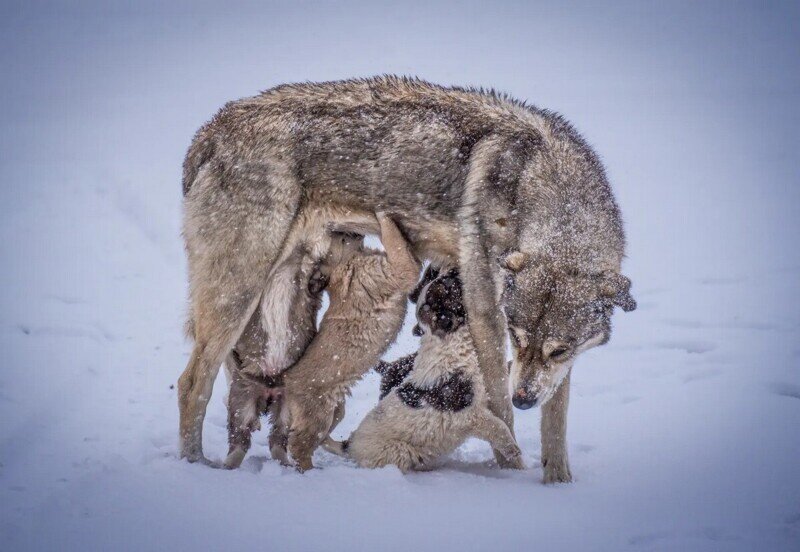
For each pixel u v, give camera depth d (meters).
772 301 16.73
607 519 8.31
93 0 98.69
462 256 10.80
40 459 9.76
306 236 11.08
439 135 11.02
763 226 22.47
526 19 90.81
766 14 75.06
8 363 13.19
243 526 7.97
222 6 117.81
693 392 12.40
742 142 32.62
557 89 43.78
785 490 9.02
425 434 9.77
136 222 22.31
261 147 10.86
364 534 7.92
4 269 18.20
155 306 16.73
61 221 21.91
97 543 7.57
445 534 7.95
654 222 23.20
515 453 10.09
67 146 31.05
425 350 10.16
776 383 12.58
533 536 7.92
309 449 10.05
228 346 10.52
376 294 10.40
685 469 9.75
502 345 10.40
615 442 10.84
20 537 7.64
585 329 9.91
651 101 41.00
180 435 10.16
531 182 10.54
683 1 98.69
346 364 10.24
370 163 11.02
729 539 7.75
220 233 10.77
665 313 16.52
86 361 13.55
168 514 8.12
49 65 56.53
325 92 11.37
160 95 43.66
